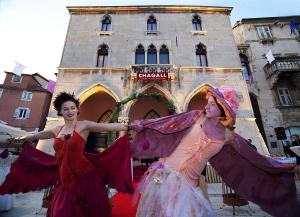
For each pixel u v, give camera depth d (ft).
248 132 46.26
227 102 5.99
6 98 83.15
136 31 59.67
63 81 51.80
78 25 60.18
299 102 56.70
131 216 13.93
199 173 6.04
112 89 51.13
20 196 25.75
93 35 58.90
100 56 57.36
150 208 5.23
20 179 9.06
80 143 7.39
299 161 13.78
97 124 7.84
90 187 7.48
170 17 61.98
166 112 60.95
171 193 5.20
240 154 7.46
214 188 30.04
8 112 81.35
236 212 16.56
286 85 59.47
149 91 53.47
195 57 55.88
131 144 7.43
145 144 7.12
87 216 7.14
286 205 6.95
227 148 7.63
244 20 68.85
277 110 56.34
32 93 84.94
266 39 65.10
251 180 7.42
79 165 7.32
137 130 7.27
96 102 61.52
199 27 61.62
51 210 6.99
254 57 63.57
